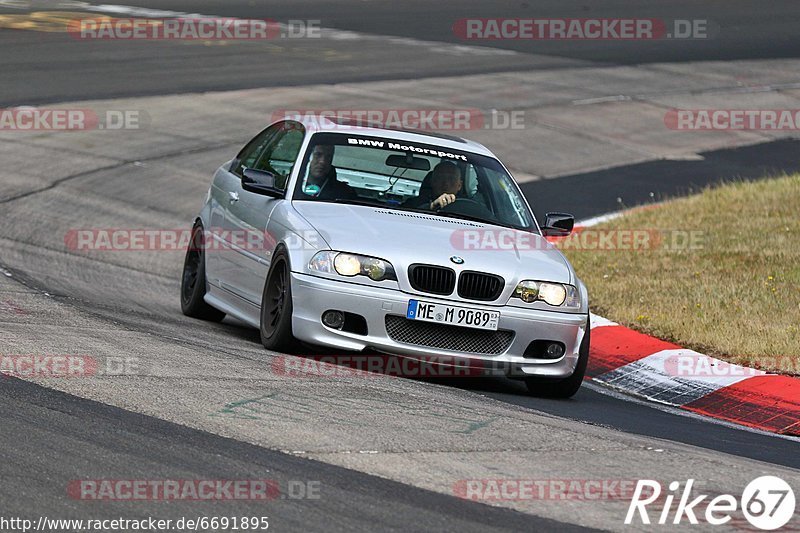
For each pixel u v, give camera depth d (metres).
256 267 31.38
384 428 22.39
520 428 23.72
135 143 65.25
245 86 81.12
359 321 28.17
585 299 30.09
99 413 21.69
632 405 30.31
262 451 20.23
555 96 88.19
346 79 86.62
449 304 28.09
